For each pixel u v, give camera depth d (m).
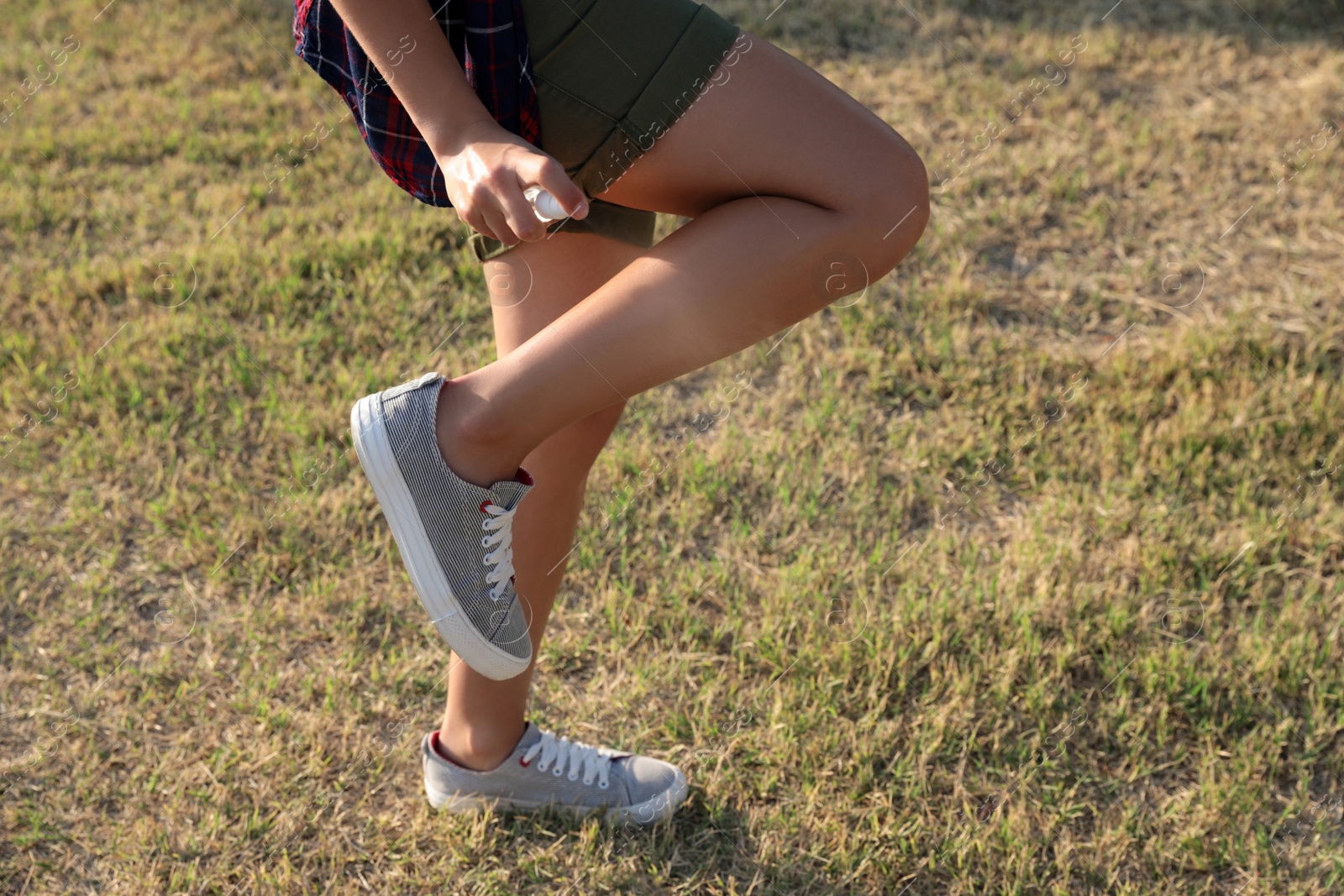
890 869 1.67
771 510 2.35
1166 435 2.48
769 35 4.14
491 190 1.09
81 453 2.46
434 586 1.29
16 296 2.98
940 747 1.85
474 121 1.15
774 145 1.19
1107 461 2.43
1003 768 1.83
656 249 1.21
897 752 1.85
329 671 1.99
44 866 1.67
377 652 2.04
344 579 2.18
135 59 4.23
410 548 1.27
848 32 4.18
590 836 1.70
